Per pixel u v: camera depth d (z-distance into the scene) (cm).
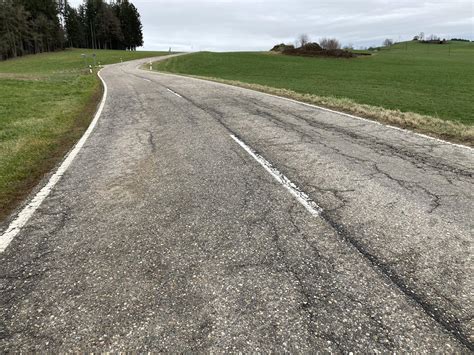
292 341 215
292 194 432
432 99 1808
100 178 514
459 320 231
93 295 261
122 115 1045
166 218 378
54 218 389
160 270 287
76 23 10438
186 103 1220
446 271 280
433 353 207
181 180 491
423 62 5572
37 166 592
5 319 240
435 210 385
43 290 268
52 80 2352
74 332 227
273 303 247
